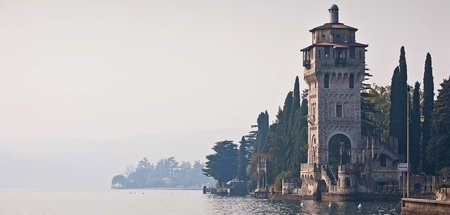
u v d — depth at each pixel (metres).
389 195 199.88
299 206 191.00
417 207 124.25
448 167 196.00
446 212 115.00
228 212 181.62
